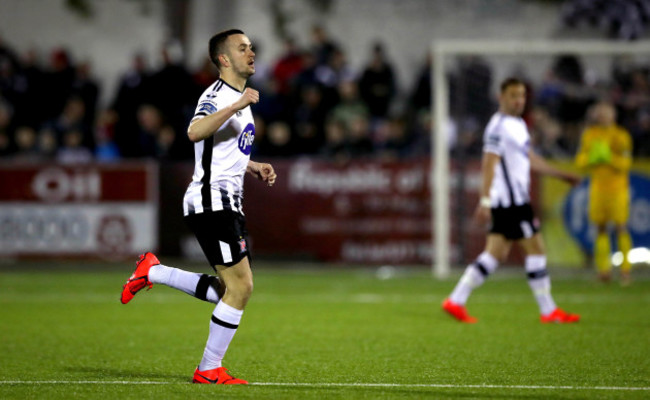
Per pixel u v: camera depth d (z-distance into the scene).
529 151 27.06
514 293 36.22
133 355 20.70
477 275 26.67
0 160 53.19
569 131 49.19
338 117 51.88
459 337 23.70
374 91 53.25
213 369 16.78
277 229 48.88
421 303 32.47
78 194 49.12
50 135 53.34
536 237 26.64
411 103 53.56
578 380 17.23
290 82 53.47
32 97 56.59
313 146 50.88
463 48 41.94
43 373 18.06
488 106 47.06
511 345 22.19
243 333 24.59
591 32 61.44
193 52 63.78
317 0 63.00
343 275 44.62
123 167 49.09
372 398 15.25
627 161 38.72
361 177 48.31
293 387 16.34
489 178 26.06
